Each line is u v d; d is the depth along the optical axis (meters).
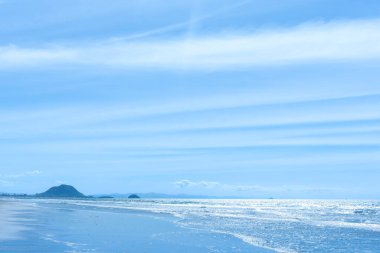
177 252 27.08
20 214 58.47
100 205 105.94
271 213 75.88
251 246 30.05
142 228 41.06
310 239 34.31
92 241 30.45
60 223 44.59
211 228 42.16
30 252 25.23
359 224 49.25
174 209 87.31
